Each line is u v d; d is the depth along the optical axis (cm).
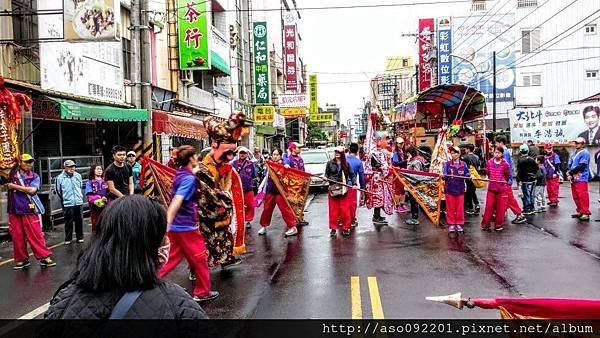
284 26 5100
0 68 1292
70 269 938
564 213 1489
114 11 1307
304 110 4659
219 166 822
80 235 1224
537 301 409
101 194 1137
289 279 816
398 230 1267
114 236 232
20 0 1387
